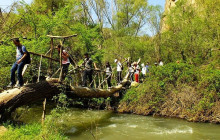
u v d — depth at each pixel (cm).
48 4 1723
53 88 663
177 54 1595
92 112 996
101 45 1828
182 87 953
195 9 1580
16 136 477
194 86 936
